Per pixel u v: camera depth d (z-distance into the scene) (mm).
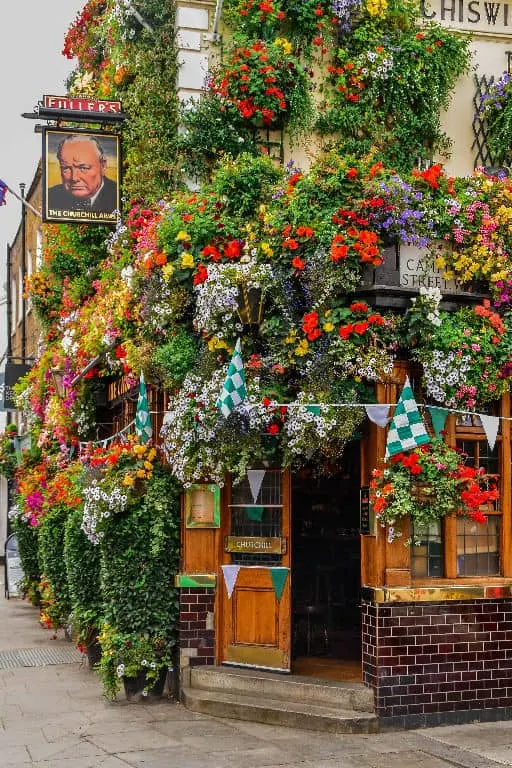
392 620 8484
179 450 9023
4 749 7742
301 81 10141
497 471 9281
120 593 9234
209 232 9125
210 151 10180
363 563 8781
